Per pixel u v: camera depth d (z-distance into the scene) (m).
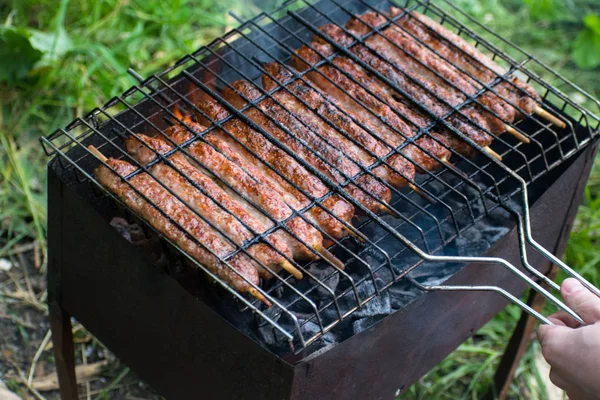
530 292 1.46
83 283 1.30
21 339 1.59
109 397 1.55
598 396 1.12
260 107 1.31
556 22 2.32
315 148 1.28
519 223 1.22
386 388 1.30
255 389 1.18
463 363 1.63
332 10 1.50
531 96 1.36
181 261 1.23
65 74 1.88
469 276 1.26
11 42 1.78
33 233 1.70
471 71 1.39
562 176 1.29
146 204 1.21
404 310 1.20
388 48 1.40
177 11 2.04
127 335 1.30
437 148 1.31
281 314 1.25
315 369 1.16
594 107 2.03
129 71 1.35
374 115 1.31
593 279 1.71
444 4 2.18
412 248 1.19
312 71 1.37
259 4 2.00
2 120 1.80
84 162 1.28
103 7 2.05
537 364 1.64
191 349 1.22
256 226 1.21
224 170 1.25
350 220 1.27
